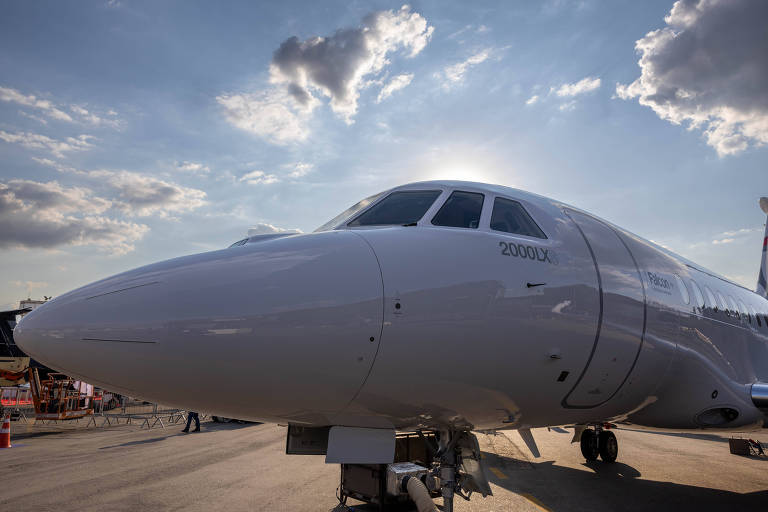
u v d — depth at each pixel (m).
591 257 4.84
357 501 7.00
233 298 3.30
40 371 22.98
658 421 6.27
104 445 13.51
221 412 3.54
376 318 3.46
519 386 4.10
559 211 5.21
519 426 4.92
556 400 4.50
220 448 12.71
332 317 3.37
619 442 16.38
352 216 4.71
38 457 11.41
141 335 3.19
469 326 3.75
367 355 3.43
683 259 7.31
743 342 7.36
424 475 5.04
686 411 6.21
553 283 4.32
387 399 3.62
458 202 4.65
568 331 4.30
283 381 3.31
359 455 3.92
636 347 4.94
